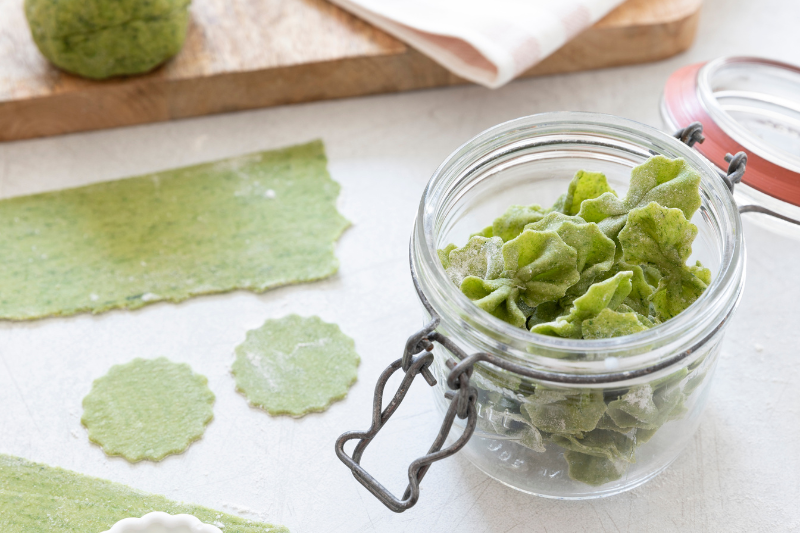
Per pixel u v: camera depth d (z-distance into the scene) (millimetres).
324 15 619
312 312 518
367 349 505
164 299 521
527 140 448
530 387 405
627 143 442
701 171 426
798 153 526
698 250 457
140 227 548
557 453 427
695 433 476
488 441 437
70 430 480
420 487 464
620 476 435
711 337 403
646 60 623
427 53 584
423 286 412
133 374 496
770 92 542
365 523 456
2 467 468
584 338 403
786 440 475
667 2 613
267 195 562
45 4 548
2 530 449
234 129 596
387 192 565
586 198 446
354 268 535
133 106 590
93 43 556
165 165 578
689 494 460
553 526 453
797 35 642
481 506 459
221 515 456
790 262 533
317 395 488
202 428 479
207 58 592
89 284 525
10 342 508
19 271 530
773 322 511
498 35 567
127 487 463
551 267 416
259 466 470
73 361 502
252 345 504
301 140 590
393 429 480
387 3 595
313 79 599
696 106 509
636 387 402
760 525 452
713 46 636
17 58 592
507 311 415
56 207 556
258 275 528
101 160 580
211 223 550
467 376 393
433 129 594
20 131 587
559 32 574
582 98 605
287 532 452
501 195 476
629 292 413
